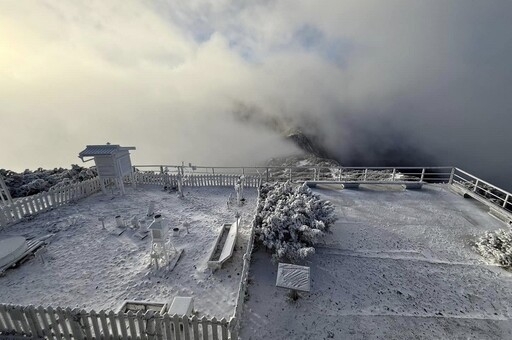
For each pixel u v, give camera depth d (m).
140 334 5.08
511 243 8.06
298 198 9.32
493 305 6.52
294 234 7.98
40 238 9.23
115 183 14.40
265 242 8.07
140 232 9.68
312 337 5.63
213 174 14.45
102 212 11.47
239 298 5.81
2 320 5.42
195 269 7.63
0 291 6.85
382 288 7.05
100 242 9.12
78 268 7.75
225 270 7.57
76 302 6.48
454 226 10.05
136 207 11.98
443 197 12.78
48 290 6.88
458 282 7.25
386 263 7.98
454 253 8.45
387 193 13.31
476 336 5.71
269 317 6.06
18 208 10.48
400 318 6.13
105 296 6.67
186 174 15.29
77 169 16.92
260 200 10.51
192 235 9.50
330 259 8.16
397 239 9.21
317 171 15.03
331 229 9.77
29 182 14.81
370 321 6.04
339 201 12.34
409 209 11.48
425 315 6.22
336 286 7.09
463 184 13.84
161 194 13.59
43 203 11.35
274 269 7.64
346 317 6.14
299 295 6.73
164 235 7.65
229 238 8.67
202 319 4.91
